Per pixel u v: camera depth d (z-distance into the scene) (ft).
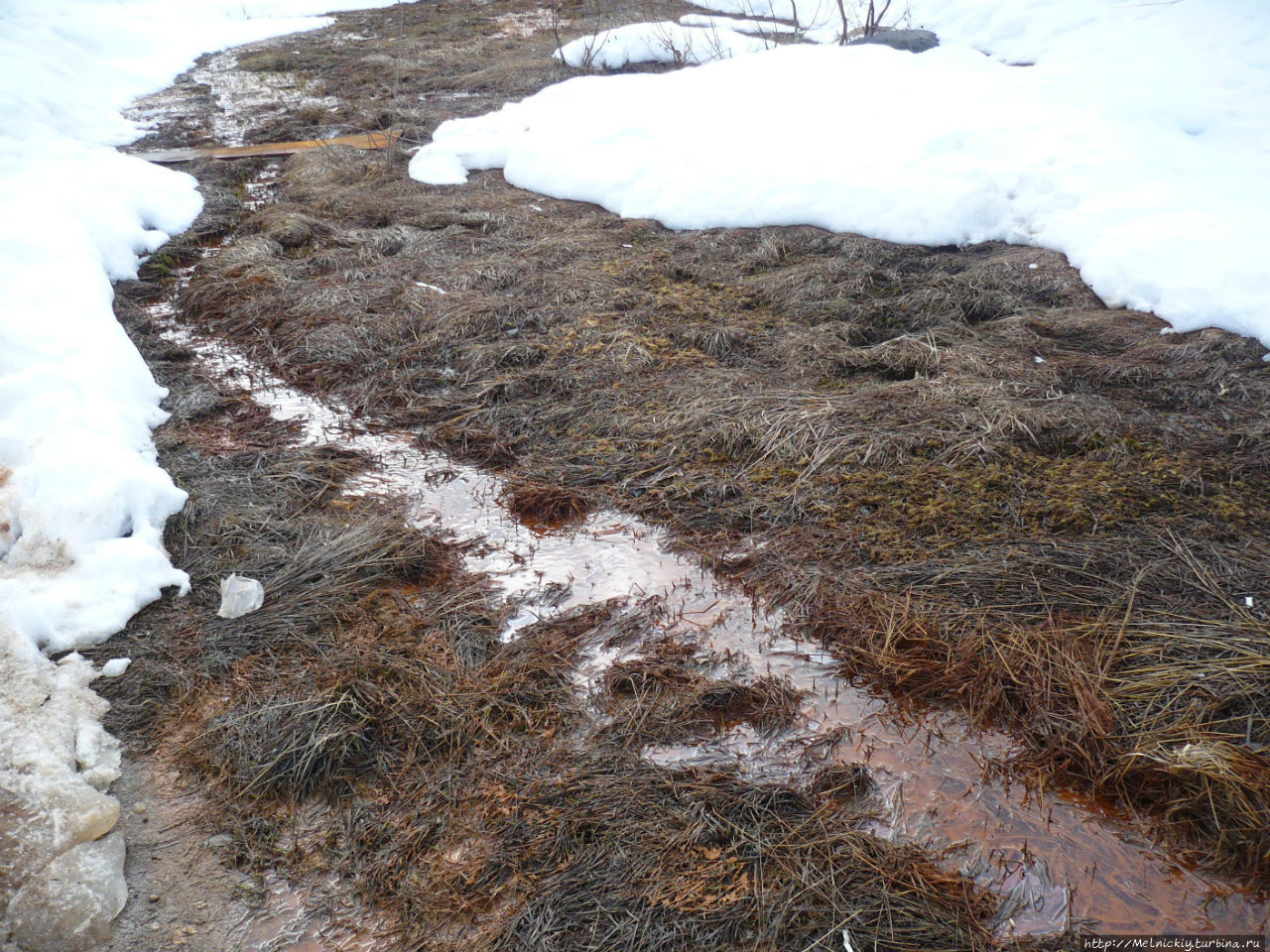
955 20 40.96
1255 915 7.69
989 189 22.65
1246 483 12.97
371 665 10.22
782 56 30.53
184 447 14.99
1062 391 15.81
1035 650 10.11
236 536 12.62
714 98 28.50
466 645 10.62
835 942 7.39
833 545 12.09
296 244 24.39
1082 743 9.09
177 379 17.43
